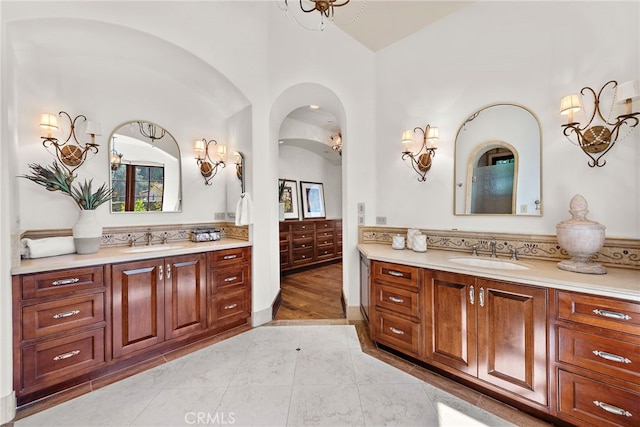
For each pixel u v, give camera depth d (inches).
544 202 78.7
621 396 50.0
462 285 70.2
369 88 117.7
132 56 95.0
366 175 117.4
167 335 87.5
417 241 95.5
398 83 111.3
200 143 118.2
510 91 84.6
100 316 74.9
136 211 104.0
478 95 91.1
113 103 98.0
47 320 66.9
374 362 83.2
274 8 111.7
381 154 116.3
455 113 96.3
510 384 62.6
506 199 85.5
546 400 58.0
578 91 72.9
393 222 112.9
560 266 67.2
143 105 104.9
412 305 80.4
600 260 69.6
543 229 79.0
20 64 80.4
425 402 65.4
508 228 85.1
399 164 111.0
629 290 49.4
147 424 58.7
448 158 97.9
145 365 81.5
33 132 82.4
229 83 104.5
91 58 93.1
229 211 126.5
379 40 112.3
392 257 86.0
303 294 151.6
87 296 72.8
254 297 111.0
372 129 117.9
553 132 77.0
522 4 82.0
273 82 113.7
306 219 227.6
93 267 73.8
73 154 89.1
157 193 109.0
